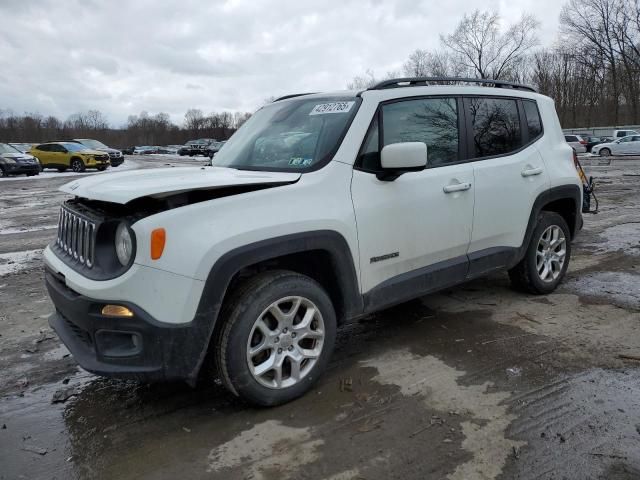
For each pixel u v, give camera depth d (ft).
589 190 21.85
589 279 17.38
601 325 13.37
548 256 15.64
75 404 10.37
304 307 10.04
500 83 14.62
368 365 11.57
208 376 11.15
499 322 13.82
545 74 210.59
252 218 9.09
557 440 8.57
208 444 8.80
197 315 8.57
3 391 10.98
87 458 8.55
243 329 9.07
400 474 7.88
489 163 13.30
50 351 13.00
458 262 12.71
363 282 10.78
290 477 7.89
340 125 10.96
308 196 9.87
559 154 15.48
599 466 7.89
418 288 11.87
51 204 45.14
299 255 10.28
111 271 8.73
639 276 17.51
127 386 11.05
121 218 8.76
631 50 189.57
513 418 9.27
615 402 9.69
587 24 194.29
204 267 8.51
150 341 8.45
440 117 12.51
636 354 11.64
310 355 10.09
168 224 8.42
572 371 10.96
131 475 8.07
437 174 12.05
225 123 349.82
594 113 204.74
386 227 11.00
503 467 7.95
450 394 10.18
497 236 13.64
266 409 9.80
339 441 8.74
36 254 24.32
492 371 11.09
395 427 9.10
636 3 183.01
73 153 89.86
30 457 8.63
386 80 11.82
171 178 9.88
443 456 8.26
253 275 9.65
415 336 13.12
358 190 10.59
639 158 94.07
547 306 14.87
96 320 8.61
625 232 25.05
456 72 182.80
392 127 11.46
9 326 14.71
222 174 10.48
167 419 9.66
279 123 12.46
